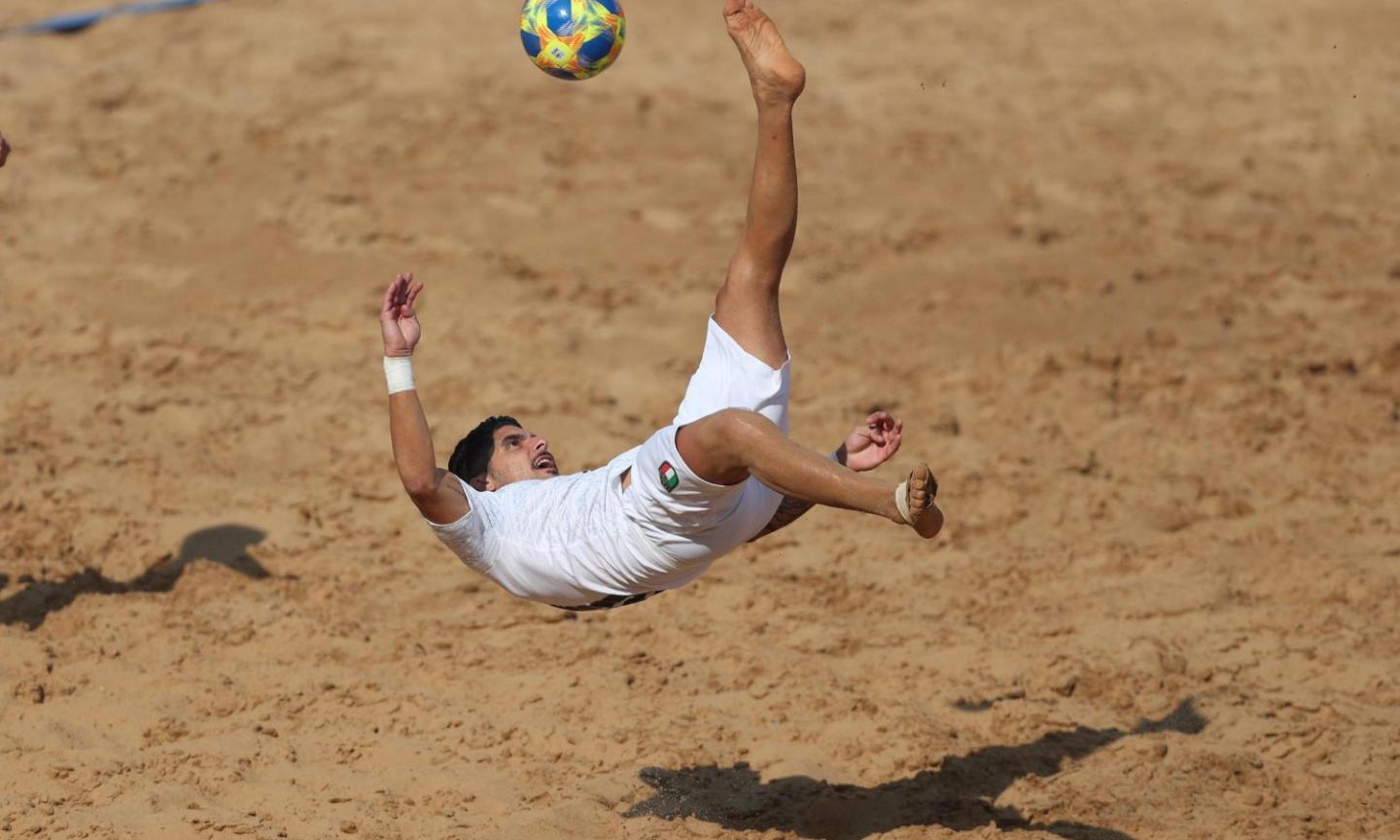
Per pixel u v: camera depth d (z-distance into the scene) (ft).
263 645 98.12
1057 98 215.72
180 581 104.42
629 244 167.94
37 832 76.43
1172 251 169.27
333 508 116.67
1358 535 115.65
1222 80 225.35
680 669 97.40
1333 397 136.87
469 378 137.39
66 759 83.97
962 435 131.34
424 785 83.15
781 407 70.08
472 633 101.35
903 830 79.05
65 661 94.27
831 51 230.27
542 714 91.35
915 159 193.26
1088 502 120.37
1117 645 100.94
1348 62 233.35
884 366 143.02
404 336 70.13
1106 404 135.23
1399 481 122.72
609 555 70.33
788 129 68.39
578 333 147.95
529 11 73.31
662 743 87.86
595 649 98.63
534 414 132.16
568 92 207.51
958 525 116.98
